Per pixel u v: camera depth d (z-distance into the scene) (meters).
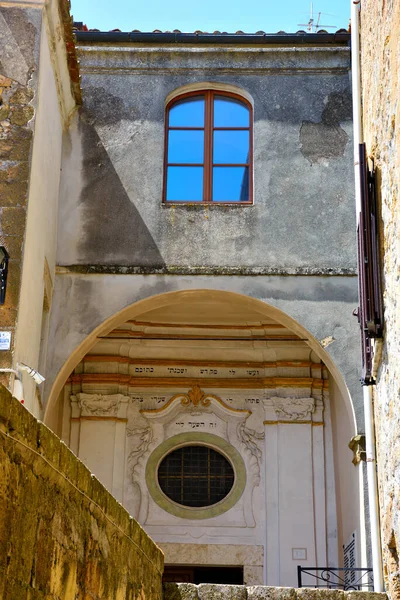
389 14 9.06
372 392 11.29
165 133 14.48
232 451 15.97
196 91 14.76
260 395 16.30
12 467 4.54
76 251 13.65
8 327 10.59
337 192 14.04
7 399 4.48
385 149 9.33
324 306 13.43
